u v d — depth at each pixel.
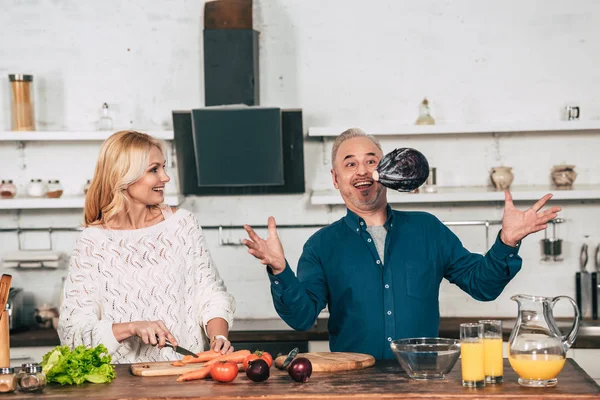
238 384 2.14
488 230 4.75
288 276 2.36
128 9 4.82
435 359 2.11
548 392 1.97
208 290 2.89
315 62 4.80
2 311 2.45
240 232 4.83
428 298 2.76
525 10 4.75
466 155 4.79
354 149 2.77
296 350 2.36
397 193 4.45
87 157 4.88
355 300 2.73
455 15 4.77
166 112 4.84
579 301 4.59
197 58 4.82
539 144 4.77
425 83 4.79
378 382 2.12
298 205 4.83
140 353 2.75
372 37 4.79
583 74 4.75
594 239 4.75
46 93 4.84
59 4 4.82
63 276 4.84
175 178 4.82
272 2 4.80
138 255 2.83
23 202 4.50
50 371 2.20
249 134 4.37
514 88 4.77
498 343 2.09
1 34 4.82
